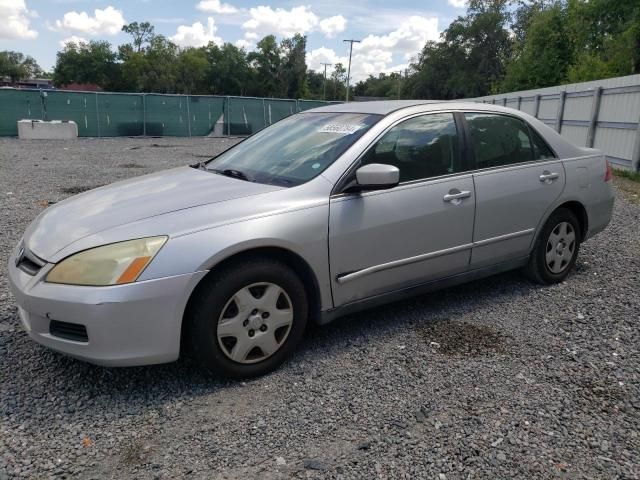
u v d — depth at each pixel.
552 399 2.95
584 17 27.39
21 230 6.32
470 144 4.05
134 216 3.02
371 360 3.38
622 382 3.14
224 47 93.25
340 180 3.39
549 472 2.37
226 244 2.89
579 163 4.75
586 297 4.48
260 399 2.93
